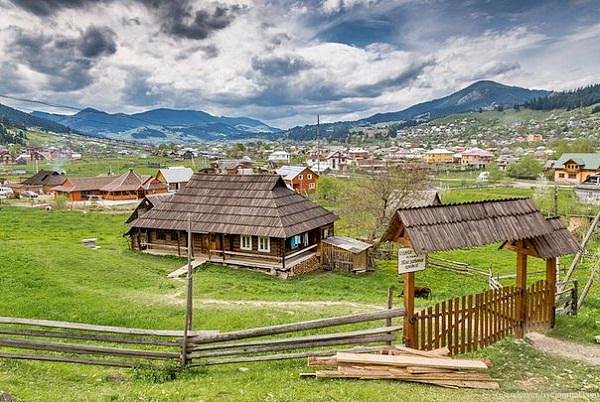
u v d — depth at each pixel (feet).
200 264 132.05
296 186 345.31
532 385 41.50
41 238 164.86
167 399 36.27
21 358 46.09
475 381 40.55
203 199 147.02
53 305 71.97
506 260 160.76
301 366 44.78
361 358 41.88
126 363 46.21
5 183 401.49
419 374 40.24
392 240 47.24
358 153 650.02
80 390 39.32
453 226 46.70
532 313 55.77
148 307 74.95
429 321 46.16
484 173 437.58
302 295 98.89
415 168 167.63
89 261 108.37
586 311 73.15
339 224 201.77
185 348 46.24
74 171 533.96
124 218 226.17
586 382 42.75
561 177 388.57
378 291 111.24
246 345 46.24
